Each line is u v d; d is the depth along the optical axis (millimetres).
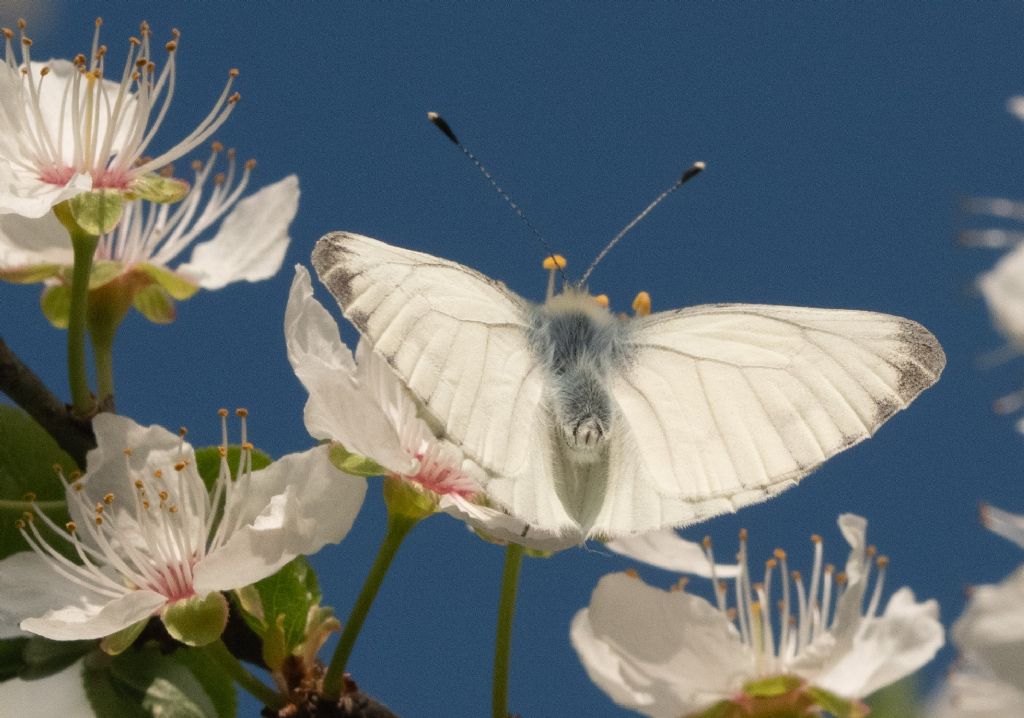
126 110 440
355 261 419
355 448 418
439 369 419
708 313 430
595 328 428
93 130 437
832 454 419
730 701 411
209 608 418
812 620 416
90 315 438
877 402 420
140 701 421
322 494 418
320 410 416
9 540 425
